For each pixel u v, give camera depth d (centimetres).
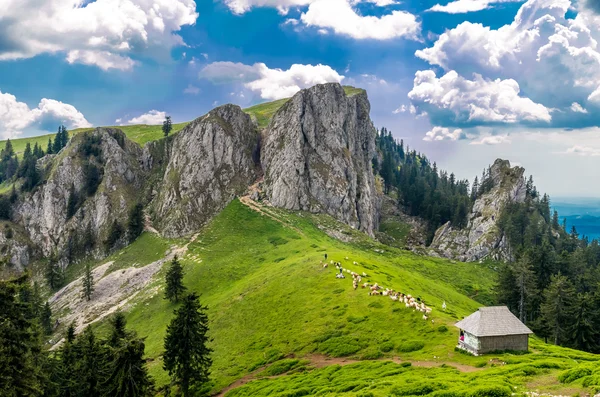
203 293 12812
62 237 19600
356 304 8225
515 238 19425
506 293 11906
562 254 14150
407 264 15800
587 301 9269
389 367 5434
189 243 16700
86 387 6253
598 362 4641
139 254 17025
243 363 7756
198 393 7175
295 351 7375
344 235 17488
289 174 19525
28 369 4450
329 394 4741
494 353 5491
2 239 19950
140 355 5575
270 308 9656
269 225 17075
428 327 6612
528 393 3653
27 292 13412
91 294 14888
